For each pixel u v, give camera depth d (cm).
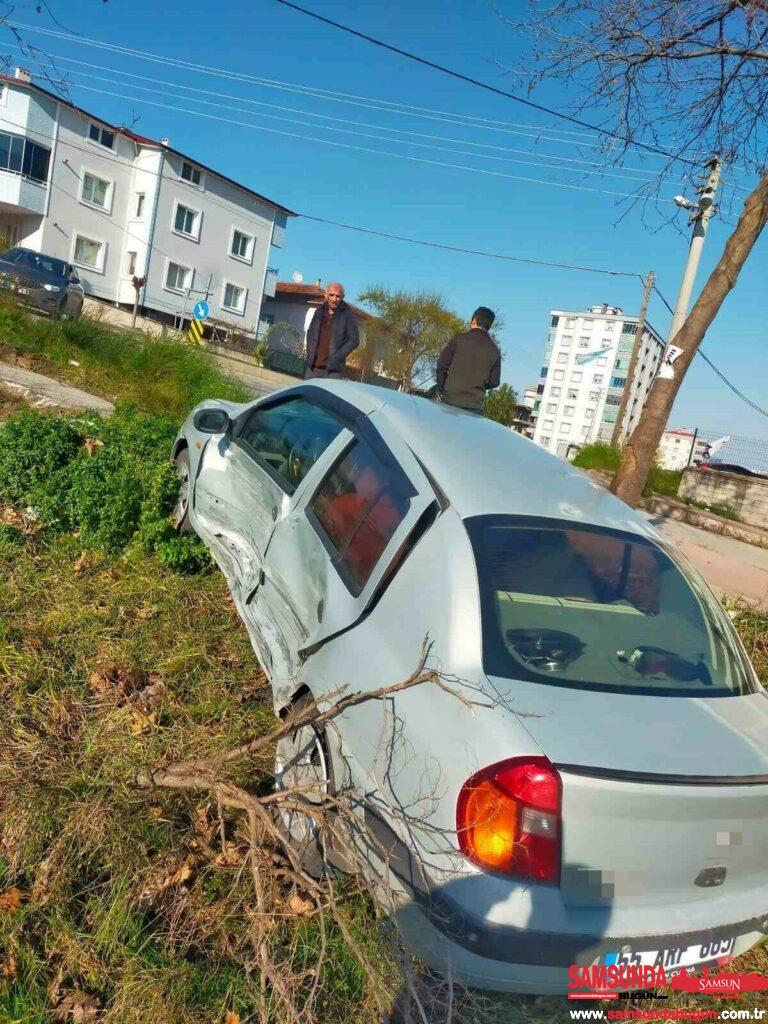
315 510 375
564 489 356
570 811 234
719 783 248
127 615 468
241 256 4531
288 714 340
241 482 466
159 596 499
